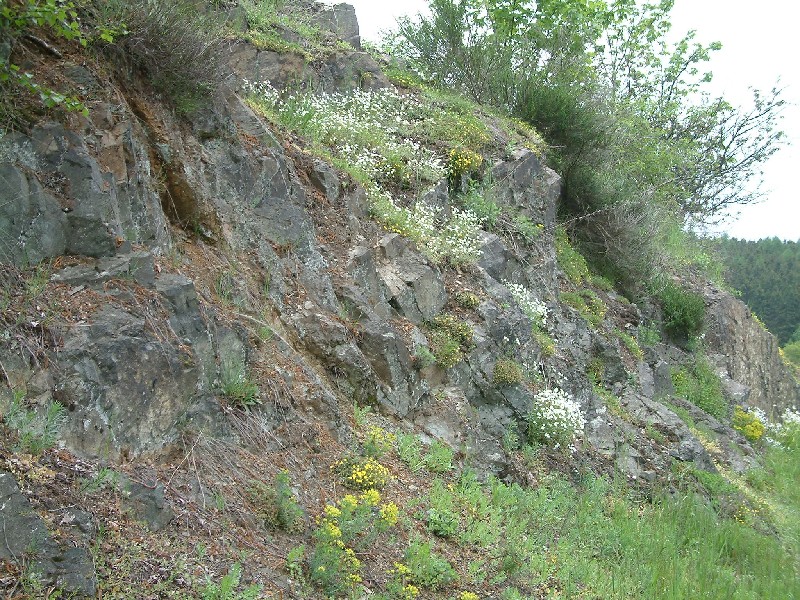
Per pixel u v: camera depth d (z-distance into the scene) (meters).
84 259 5.20
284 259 7.66
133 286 5.27
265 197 7.79
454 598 5.73
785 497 13.75
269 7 13.12
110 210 5.41
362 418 7.25
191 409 5.26
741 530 9.99
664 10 24.61
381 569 5.54
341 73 12.89
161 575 4.10
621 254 17.78
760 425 17.33
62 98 5.05
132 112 6.34
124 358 4.78
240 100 8.23
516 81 17.14
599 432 11.19
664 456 11.63
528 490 8.55
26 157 5.05
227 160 7.42
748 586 8.45
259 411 5.93
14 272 4.76
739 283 52.09
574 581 6.98
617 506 9.36
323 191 9.12
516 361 10.22
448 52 17.61
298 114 10.36
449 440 8.19
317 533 5.16
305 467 5.96
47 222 5.02
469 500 7.29
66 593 3.59
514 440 9.31
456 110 14.71
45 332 4.54
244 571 4.55
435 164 11.98
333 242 8.65
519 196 13.87
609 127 17.61
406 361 8.23
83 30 5.99
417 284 9.36
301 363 6.82
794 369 28.41
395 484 6.79
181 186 6.68
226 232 7.12
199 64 7.00
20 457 4.02
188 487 4.86
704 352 19.41
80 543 3.83
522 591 6.37
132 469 4.57
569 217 17.58
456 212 11.83
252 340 6.43
